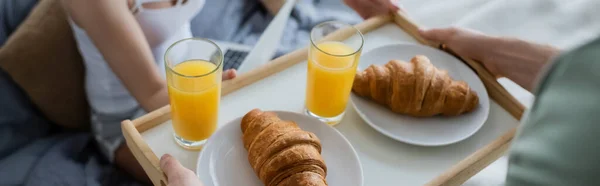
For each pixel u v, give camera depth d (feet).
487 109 3.72
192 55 3.55
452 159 3.56
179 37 4.83
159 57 4.79
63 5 4.38
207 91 3.33
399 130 3.64
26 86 4.70
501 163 4.26
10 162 4.59
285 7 4.62
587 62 2.25
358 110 3.67
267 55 4.38
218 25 5.47
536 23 4.94
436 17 5.05
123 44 4.17
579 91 2.23
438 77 3.65
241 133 3.51
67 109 4.95
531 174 2.34
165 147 3.51
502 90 3.82
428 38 4.13
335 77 3.45
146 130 3.56
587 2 5.02
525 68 3.80
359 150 3.57
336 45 3.66
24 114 4.79
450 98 3.63
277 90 3.80
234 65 4.97
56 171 4.57
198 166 3.36
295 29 5.60
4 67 4.61
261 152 3.28
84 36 4.51
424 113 3.67
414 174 3.49
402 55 4.01
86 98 5.05
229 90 3.75
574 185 2.16
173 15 4.53
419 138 3.59
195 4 4.58
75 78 4.90
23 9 4.89
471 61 4.00
